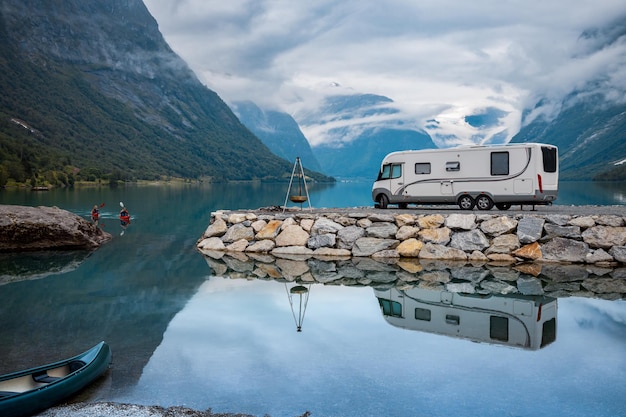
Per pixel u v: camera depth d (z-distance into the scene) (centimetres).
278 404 834
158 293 1681
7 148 19238
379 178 2894
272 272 2036
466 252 2228
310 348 1123
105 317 1381
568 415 795
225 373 974
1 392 816
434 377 949
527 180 2492
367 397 863
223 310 1461
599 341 1160
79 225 2806
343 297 1614
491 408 819
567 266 2061
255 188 16600
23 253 2578
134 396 870
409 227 2361
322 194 10481
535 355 1069
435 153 2714
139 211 5591
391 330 1264
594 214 2219
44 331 1248
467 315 1394
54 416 782
